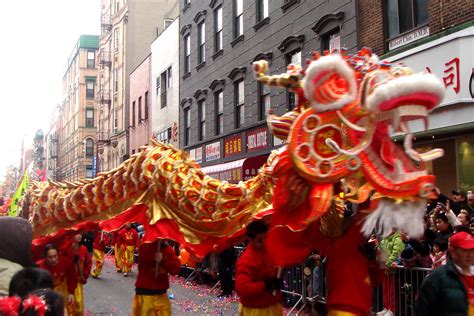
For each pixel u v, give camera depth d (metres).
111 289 13.48
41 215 7.25
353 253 4.22
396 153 4.07
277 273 5.10
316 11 14.99
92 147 63.06
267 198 5.46
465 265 4.21
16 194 10.58
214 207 5.69
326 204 3.92
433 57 10.33
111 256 22.72
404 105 3.64
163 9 39.69
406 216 3.83
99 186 6.62
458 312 4.13
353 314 4.05
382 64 3.96
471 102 9.50
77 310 8.14
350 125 3.90
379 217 3.90
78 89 64.38
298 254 4.25
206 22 23.14
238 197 5.59
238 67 19.59
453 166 10.56
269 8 17.67
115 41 42.22
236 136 19.67
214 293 11.96
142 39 38.75
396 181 3.88
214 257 12.20
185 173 5.97
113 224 6.15
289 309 9.53
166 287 6.73
